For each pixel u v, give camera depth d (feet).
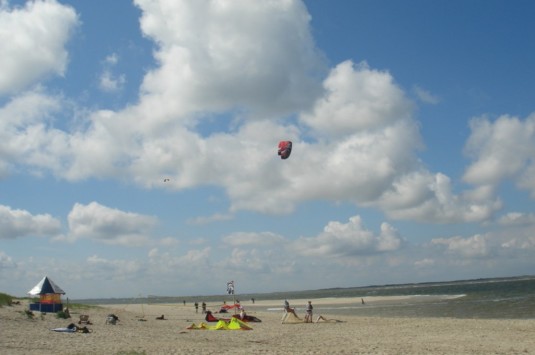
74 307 155.63
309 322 129.29
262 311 228.63
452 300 268.62
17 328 82.43
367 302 306.35
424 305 228.63
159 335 88.07
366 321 130.00
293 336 92.12
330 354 63.67
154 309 262.47
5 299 121.29
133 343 71.56
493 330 97.40
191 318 163.43
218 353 61.87
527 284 517.14
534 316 142.00
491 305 198.18
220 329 106.32
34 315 103.09
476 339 83.51
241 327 106.83
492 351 68.03
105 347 65.26
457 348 71.61
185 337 86.28
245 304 373.81
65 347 64.08
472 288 520.42
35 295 118.93
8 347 61.72
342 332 100.12
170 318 163.22
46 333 79.41
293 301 407.44
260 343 79.36
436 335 91.40
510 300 228.84
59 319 103.30
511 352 66.95
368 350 69.00
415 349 70.59
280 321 137.80
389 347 73.20
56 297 120.98
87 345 67.05
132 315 162.91
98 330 91.30
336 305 290.97
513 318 137.49
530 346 72.95
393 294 480.23
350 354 64.18
